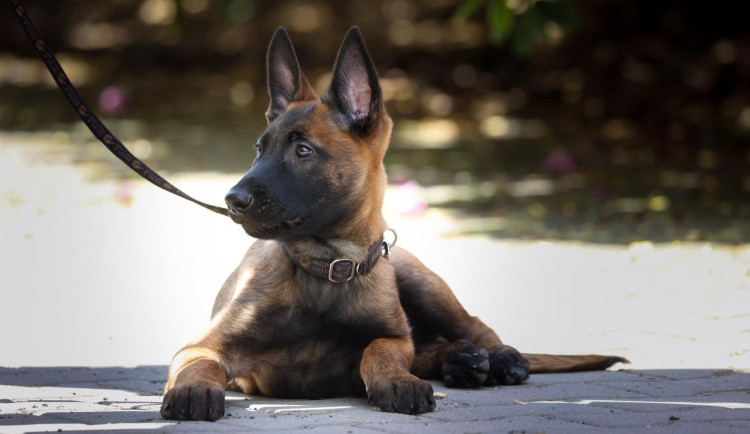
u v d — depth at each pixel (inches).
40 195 537.6
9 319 301.4
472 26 1152.8
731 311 309.3
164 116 914.1
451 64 1043.3
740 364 247.4
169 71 1148.5
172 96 1020.5
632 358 259.6
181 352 204.1
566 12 553.6
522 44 559.2
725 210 508.4
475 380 225.1
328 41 1170.6
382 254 224.7
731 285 347.6
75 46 1253.1
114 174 609.3
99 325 297.7
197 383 187.0
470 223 482.9
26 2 1291.8
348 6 1293.1
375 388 197.5
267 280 212.5
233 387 236.1
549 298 338.3
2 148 715.4
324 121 213.3
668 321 300.4
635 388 222.2
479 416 190.4
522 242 440.1
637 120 821.9
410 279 251.4
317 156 209.2
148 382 231.3
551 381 234.7
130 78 1107.9
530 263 396.5
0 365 247.6
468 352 226.8
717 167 648.4
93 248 416.2
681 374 237.9
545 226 474.0
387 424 181.2
